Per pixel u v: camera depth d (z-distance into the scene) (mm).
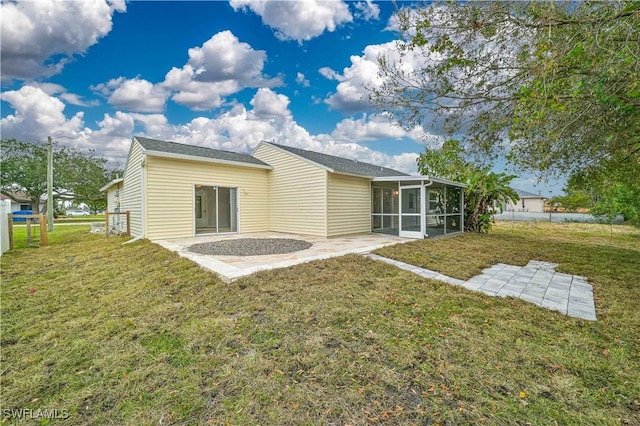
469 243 9602
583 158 5578
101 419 1979
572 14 3316
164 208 9766
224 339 2979
